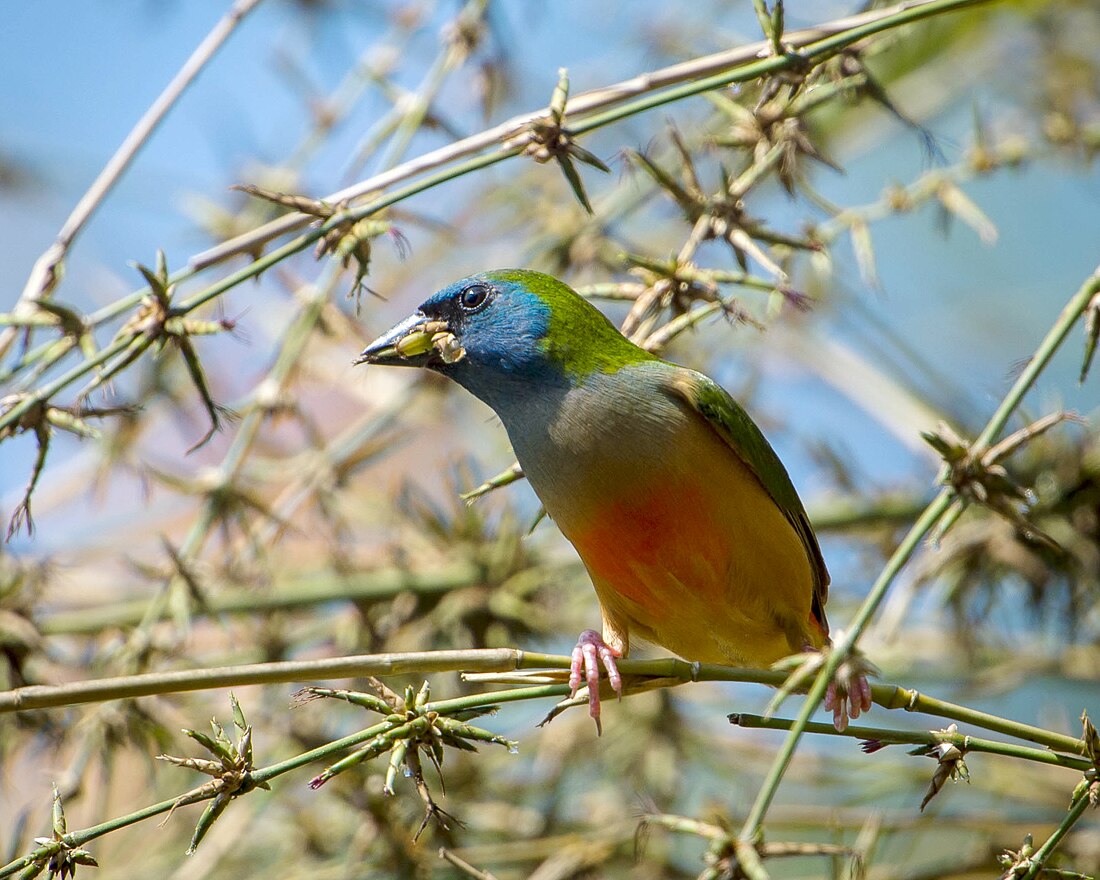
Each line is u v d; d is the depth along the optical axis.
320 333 11.25
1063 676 12.36
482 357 8.46
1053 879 6.38
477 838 12.21
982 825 11.29
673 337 8.62
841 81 8.65
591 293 8.91
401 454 15.88
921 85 14.57
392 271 14.16
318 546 14.20
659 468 7.98
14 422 7.65
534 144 7.73
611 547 8.13
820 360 13.64
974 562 11.62
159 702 10.73
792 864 11.97
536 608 12.23
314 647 12.90
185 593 10.58
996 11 14.20
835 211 9.09
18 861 5.96
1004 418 6.41
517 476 8.60
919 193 10.69
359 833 11.12
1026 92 14.36
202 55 9.03
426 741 5.98
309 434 11.59
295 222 8.30
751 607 8.26
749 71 7.89
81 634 12.11
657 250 13.16
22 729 10.99
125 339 7.83
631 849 11.56
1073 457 11.63
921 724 12.60
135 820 6.01
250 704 12.38
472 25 10.36
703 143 10.73
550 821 12.12
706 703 13.00
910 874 11.16
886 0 10.17
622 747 12.45
